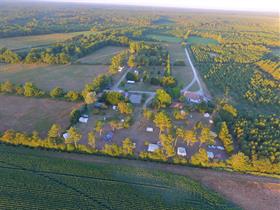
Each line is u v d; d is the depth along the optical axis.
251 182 73.81
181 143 90.62
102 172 73.75
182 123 104.31
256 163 77.25
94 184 69.56
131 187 69.44
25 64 166.38
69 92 117.44
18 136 82.44
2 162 75.06
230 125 102.62
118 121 100.25
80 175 72.19
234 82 151.50
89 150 80.75
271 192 70.62
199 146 89.50
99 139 89.62
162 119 93.38
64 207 62.41
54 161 76.94
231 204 65.94
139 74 159.38
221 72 167.00
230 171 77.75
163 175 74.06
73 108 110.75
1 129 92.19
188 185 71.00
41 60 169.50
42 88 130.38
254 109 121.88
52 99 117.81
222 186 71.81
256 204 66.56
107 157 80.62
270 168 77.00
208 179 74.25
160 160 79.56
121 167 76.25
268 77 172.00
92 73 156.75
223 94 137.25
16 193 64.94
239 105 124.50
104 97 115.75
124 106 106.50
